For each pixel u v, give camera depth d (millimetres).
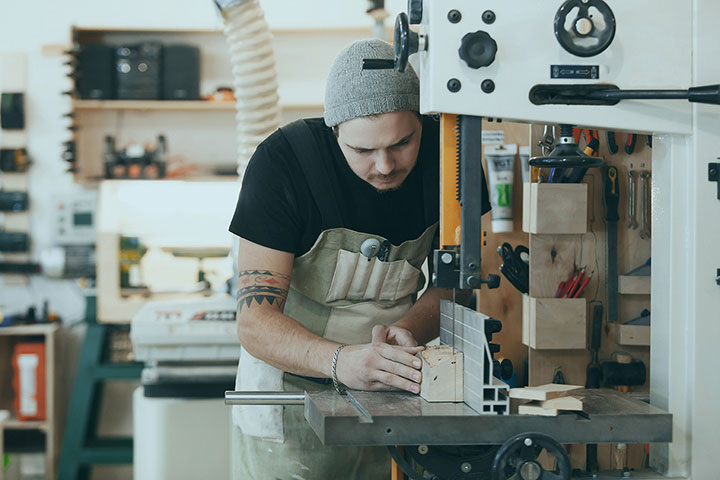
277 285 1770
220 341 3111
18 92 4441
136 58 4258
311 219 1822
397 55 1375
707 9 1406
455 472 1380
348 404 1396
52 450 4168
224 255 4121
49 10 4480
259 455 1995
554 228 1918
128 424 4574
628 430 1303
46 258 4398
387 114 1573
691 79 1416
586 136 1968
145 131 4523
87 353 3930
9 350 4387
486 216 2258
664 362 1489
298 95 4617
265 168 1781
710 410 1460
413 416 1260
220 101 4266
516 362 2232
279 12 4578
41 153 4520
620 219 1983
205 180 4246
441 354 1449
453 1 1331
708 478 1465
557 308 1952
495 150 2232
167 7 4512
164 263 4078
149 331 3088
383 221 1860
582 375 2012
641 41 1396
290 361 1656
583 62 1374
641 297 1993
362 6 4594
